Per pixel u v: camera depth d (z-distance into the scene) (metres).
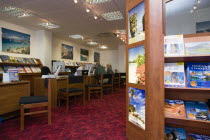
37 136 2.22
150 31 1.71
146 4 1.77
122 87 8.49
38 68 6.44
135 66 2.04
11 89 2.94
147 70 1.75
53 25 5.86
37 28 6.27
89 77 5.83
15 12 4.53
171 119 1.69
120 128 2.55
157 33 1.68
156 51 1.68
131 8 2.13
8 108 2.87
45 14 4.66
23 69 5.75
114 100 4.89
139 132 1.92
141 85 1.89
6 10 4.36
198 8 2.71
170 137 1.80
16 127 2.56
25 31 6.12
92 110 3.67
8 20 5.24
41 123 2.76
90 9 4.30
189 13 2.71
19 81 3.12
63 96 4.28
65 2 3.84
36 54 6.65
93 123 2.78
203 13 2.71
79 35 7.57
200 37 1.76
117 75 7.64
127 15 2.24
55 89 4.03
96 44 10.33
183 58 1.66
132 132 2.08
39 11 4.41
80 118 3.06
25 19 5.13
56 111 3.57
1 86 2.74
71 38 8.28
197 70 1.71
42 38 6.52
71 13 4.59
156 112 1.67
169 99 1.92
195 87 1.62
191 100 1.89
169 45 1.72
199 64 1.75
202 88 1.57
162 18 1.72
